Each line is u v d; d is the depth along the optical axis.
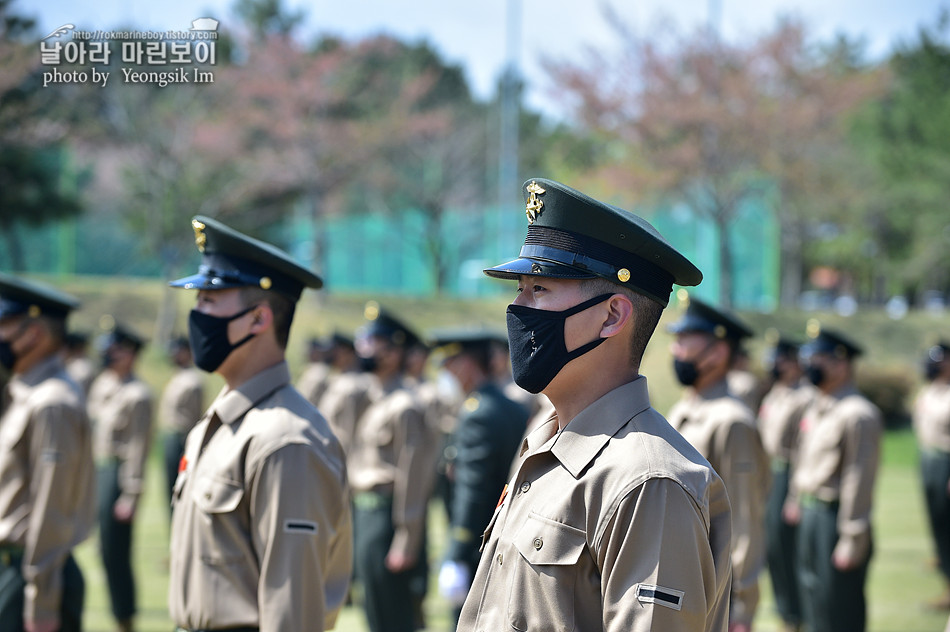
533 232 2.89
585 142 37.00
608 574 2.58
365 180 35.78
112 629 9.59
